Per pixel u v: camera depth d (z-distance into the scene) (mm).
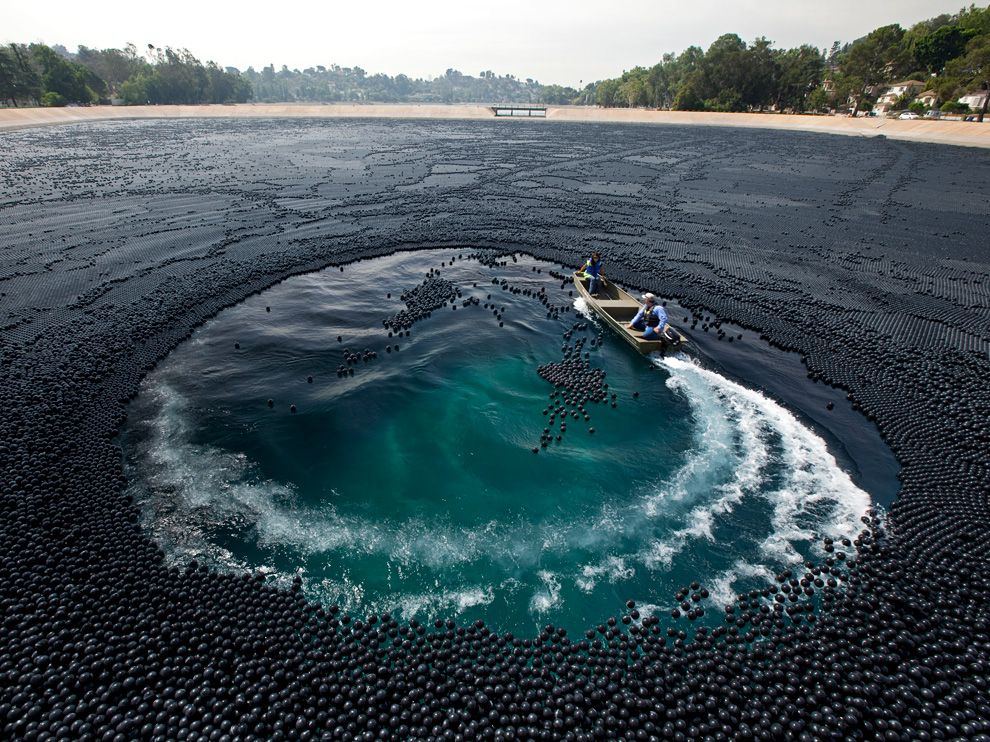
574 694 9867
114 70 168375
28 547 12078
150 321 23344
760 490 15172
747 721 9477
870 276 30422
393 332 23688
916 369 20469
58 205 42812
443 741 9086
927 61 124375
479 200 47844
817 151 78125
